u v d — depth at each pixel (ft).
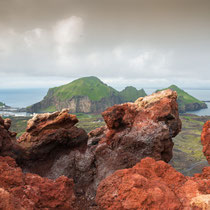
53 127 72.13
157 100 74.59
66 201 36.94
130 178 35.14
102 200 33.94
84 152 73.92
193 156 360.28
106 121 73.15
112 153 70.54
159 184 34.83
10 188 32.24
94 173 70.38
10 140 65.51
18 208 27.48
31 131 70.13
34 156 68.13
